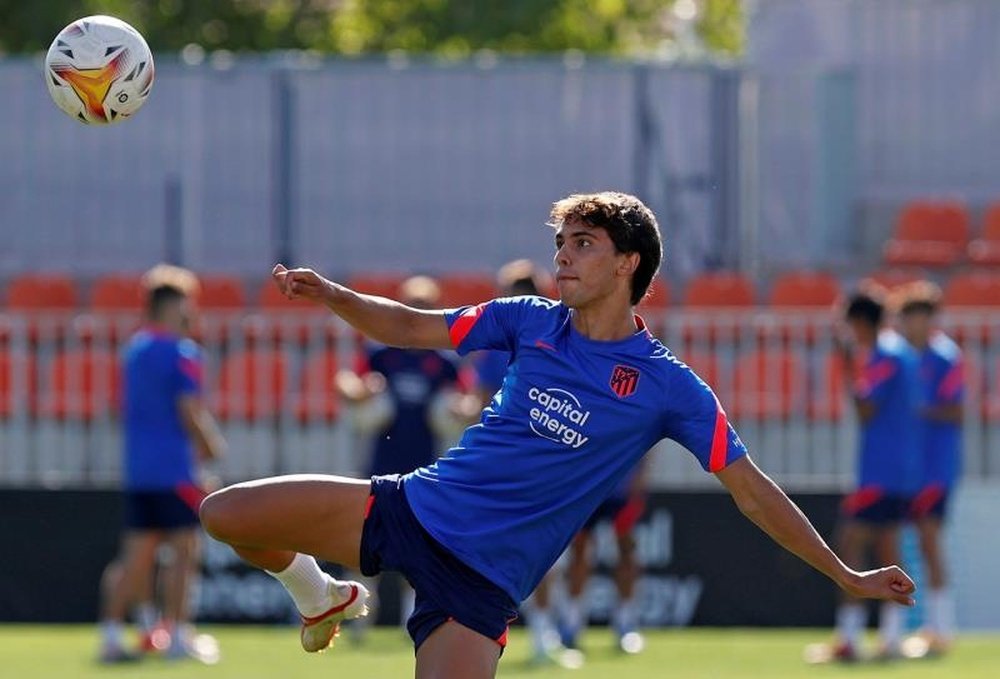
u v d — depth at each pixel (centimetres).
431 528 2198
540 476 2200
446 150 6875
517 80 6844
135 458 4216
